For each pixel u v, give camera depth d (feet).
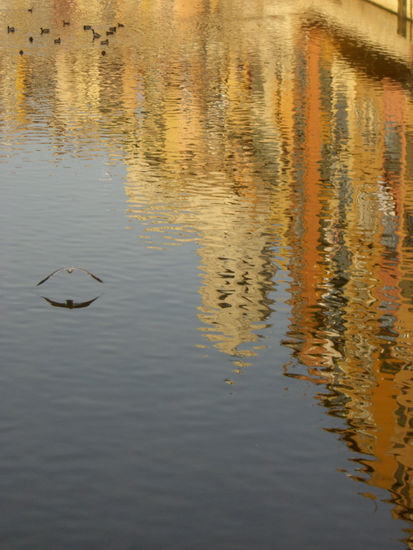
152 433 33.19
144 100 109.50
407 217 62.34
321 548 26.71
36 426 33.53
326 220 61.93
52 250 54.19
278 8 225.97
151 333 42.29
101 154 81.56
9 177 72.54
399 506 28.78
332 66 134.31
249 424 33.99
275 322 44.06
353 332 42.98
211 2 244.83
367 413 34.91
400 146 84.53
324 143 86.38
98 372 38.11
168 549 26.53
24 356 39.55
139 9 227.61
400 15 199.52
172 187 70.23
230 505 28.73
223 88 117.91
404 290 48.75
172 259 52.95
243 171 75.82
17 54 149.69
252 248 55.47
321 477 30.42
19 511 28.27
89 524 27.66
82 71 131.85
